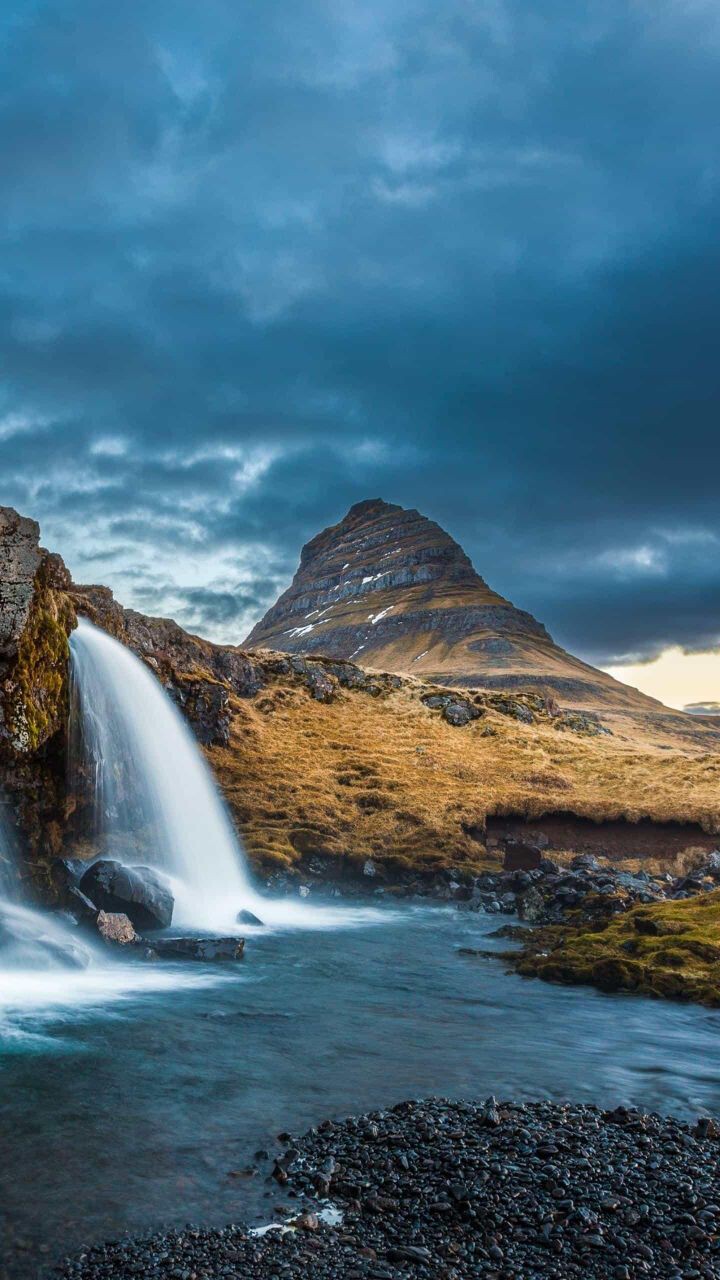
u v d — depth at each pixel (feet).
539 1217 35.70
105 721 130.62
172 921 104.63
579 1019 68.13
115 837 125.18
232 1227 34.63
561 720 280.51
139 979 76.64
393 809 175.94
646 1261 32.76
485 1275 31.71
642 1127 44.80
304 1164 40.16
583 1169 39.88
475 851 160.97
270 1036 61.26
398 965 87.81
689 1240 34.14
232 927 106.83
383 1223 35.29
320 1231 34.47
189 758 158.10
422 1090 50.78
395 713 260.62
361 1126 44.45
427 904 133.69
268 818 164.04
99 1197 36.94
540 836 176.04
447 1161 40.50
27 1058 54.24
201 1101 48.08
